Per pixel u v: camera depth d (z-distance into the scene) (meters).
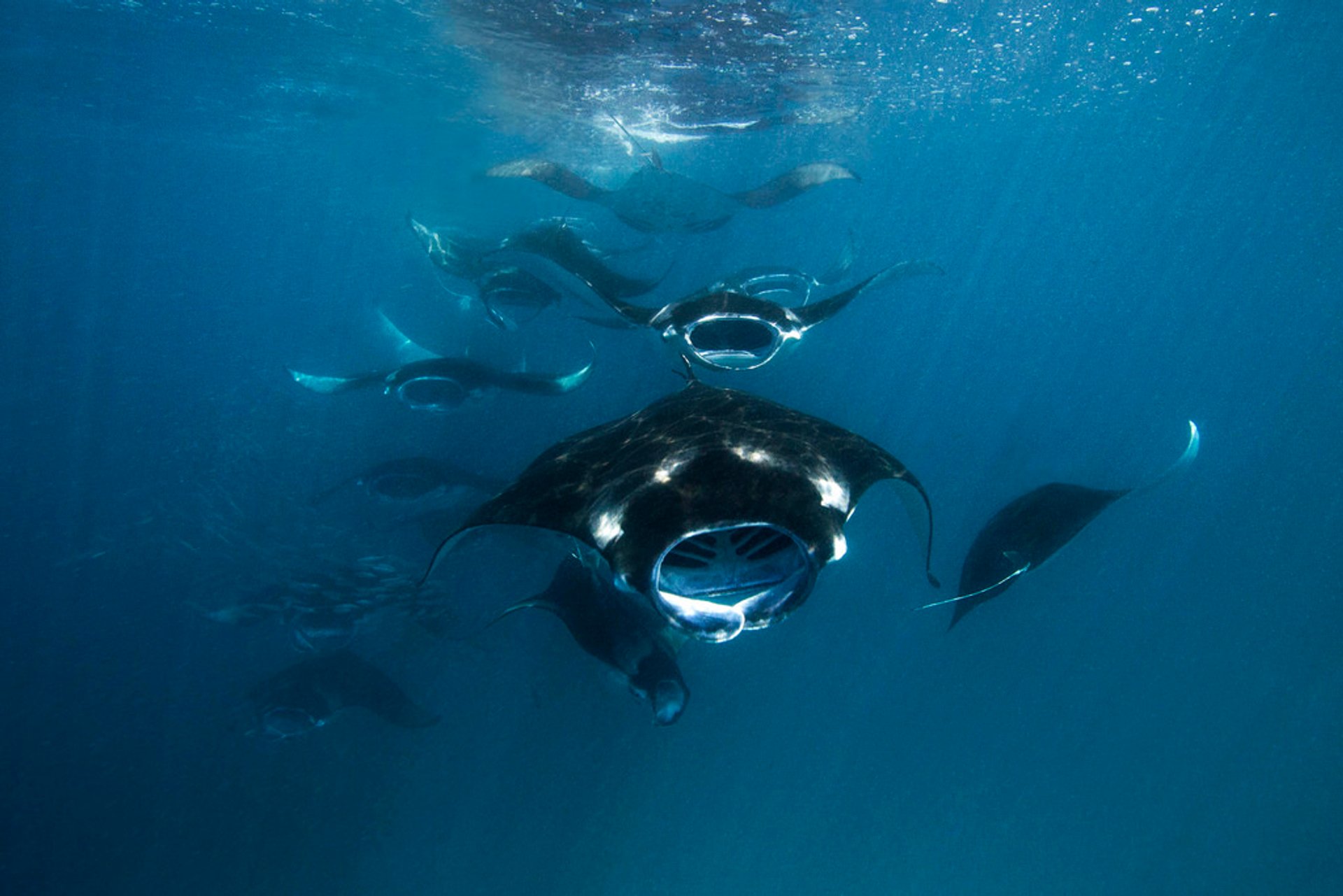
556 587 5.34
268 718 6.80
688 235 10.95
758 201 10.12
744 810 12.02
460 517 8.34
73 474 15.05
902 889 11.75
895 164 25.50
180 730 10.03
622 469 2.26
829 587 12.48
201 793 9.45
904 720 13.49
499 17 11.02
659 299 12.22
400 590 8.23
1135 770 14.35
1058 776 14.04
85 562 12.24
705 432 2.37
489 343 12.05
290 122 19.11
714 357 4.95
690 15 10.52
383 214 33.09
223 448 13.84
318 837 9.32
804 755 12.69
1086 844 13.00
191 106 18.20
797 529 1.86
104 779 9.41
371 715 10.53
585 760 10.75
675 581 1.94
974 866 12.45
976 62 13.94
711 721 11.90
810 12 10.63
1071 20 12.18
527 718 10.43
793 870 11.57
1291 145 24.80
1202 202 38.38
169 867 8.66
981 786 13.70
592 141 17.31
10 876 8.30
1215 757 14.70
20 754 9.44
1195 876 12.69
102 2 11.45
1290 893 12.30
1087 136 23.38
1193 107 19.83
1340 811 13.52
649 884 10.64
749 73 13.01
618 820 10.82
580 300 7.52
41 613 11.33
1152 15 12.46
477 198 19.30
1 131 22.12
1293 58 15.64
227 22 11.98
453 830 9.83
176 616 11.14
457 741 10.28
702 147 17.47
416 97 15.59
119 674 10.55
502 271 8.00
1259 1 12.33
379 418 13.27
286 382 17.59
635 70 12.85
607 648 5.05
